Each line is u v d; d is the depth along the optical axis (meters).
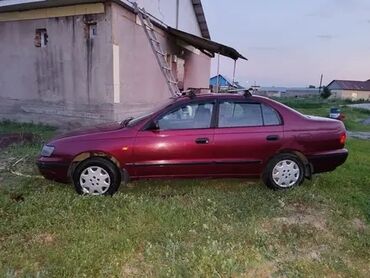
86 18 9.68
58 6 9.91
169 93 13.62
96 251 3.31
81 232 3.67
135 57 10.85
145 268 3.16
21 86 10.96
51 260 3.18
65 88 10.30
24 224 3.84
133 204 4.39
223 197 4.78
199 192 4.98
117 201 4.54
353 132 17.09
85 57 9.88
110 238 3.56
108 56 9.59
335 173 6.27
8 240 3.53
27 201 4.43
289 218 4.26
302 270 3.16
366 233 3.87
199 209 4.33
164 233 3.74
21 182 5.32
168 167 4.95
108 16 9.43
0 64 11.14
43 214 4.06
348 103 52.75
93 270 3.03
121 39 9.92
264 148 5.07
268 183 5.19
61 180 4.96
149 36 10.99
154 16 12.34
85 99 10.08
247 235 3.72
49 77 10.48
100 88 9.84
